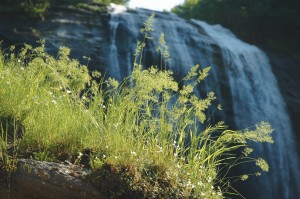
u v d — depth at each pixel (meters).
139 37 20.12
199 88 19.61
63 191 3.89
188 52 20.80
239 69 21.27
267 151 18.88
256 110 20.47
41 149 4.37
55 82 5.22
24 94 4.98
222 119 19.34
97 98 4.89
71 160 4.32
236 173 17.61
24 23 18.47
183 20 22.72
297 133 20.39
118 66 18.92
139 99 4.69
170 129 4.50
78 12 19.91
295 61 22.95
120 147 4.36
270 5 25.67
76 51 18.44
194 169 4.41
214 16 25.38
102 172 4.07
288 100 21.20
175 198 4.11
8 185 3.86
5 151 4.12
